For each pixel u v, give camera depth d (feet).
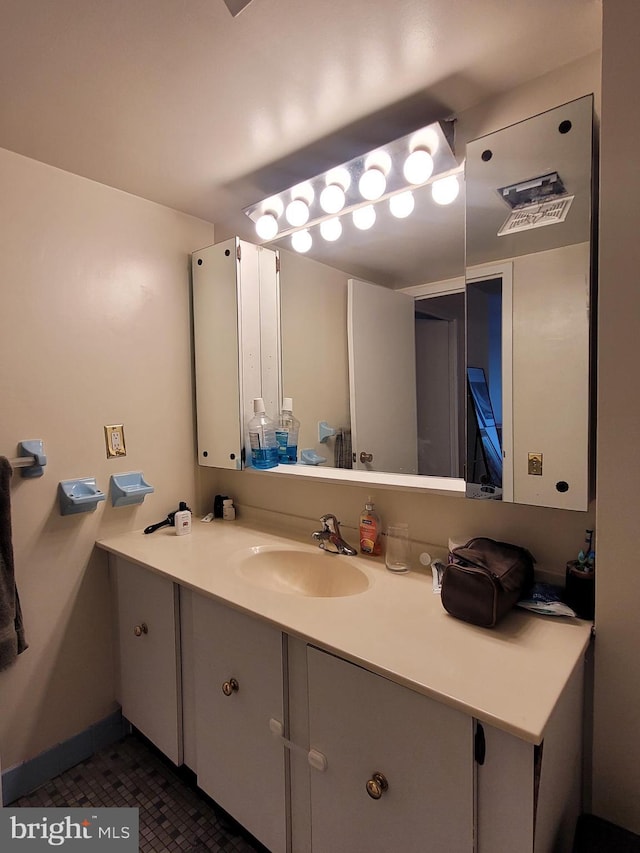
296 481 5.51
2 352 4.42
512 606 3.28
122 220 5.34
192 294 6.13
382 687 2.76
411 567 4.30
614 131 2.85
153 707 4.72
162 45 3.12
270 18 2.92
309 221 5.28
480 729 2.41
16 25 2.91
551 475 3.47
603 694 3.08
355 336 5.26
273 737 3.49
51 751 4.85
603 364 2.96
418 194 4.50
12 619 4.20
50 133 4.16
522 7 2.89
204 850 4.03
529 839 2.30
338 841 3.11
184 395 6.11
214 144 4.38
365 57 3.30
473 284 3.76
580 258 3.29
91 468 5.12
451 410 4.49
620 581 2.98
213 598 3.77
